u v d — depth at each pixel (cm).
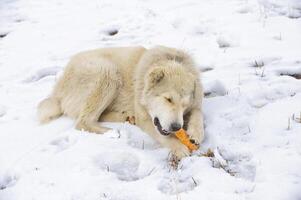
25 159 954
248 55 1393
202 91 1062
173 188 811
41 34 1817
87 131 1060
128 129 1062
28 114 1191
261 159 841
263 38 1503
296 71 1252
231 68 1325
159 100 970
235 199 735
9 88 1373
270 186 755
